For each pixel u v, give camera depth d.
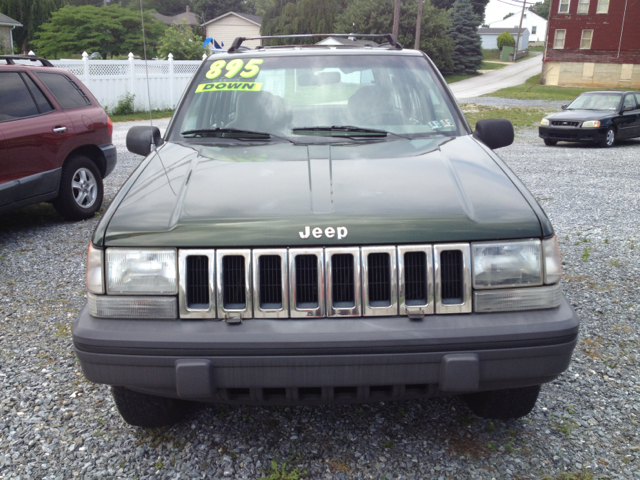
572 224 6.55
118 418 2.75
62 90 6.50
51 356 3.39
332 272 2.09
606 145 14.88
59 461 2.42
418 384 2.12
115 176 9.37
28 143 5.73
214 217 2.17
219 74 3.54
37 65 6.45
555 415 2.73
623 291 4.38
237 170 2.59
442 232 2.12
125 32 35.66
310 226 2.11
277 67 3.52
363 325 2.06
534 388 2.49
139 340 2.05
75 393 2.97
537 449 2.48
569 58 47.50
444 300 2.12
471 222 2.15
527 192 2.40
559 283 2.21
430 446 2.51
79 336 2.11
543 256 2.16
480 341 2.05
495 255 2.12
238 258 2.10
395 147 2.90
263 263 2.10
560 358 2.11
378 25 49.22
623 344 3.49
